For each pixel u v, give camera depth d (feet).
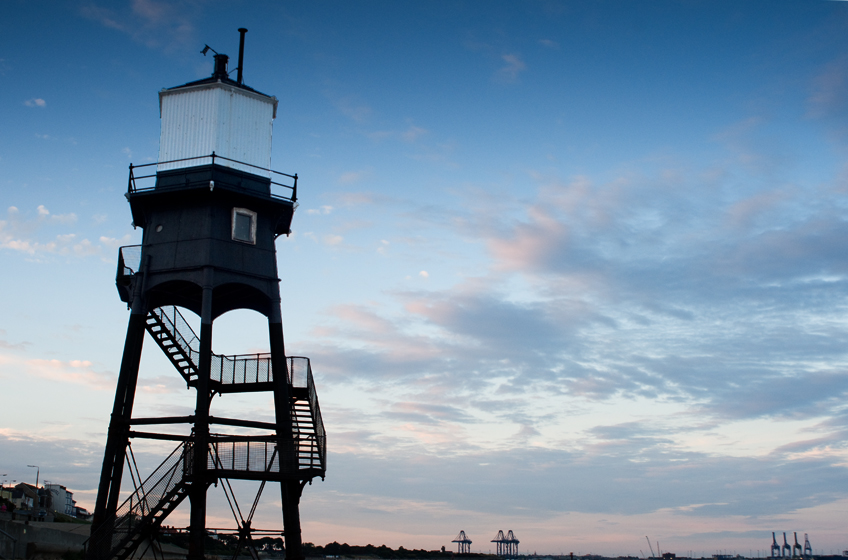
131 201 127.95
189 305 134.62
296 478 116.98
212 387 135.44
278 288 128.88
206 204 126.82
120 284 130.62
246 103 135.74
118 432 115.96
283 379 125.18
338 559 344.90
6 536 128.47
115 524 108.68
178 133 132.46
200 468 110.32
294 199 132.36
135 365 120.16
